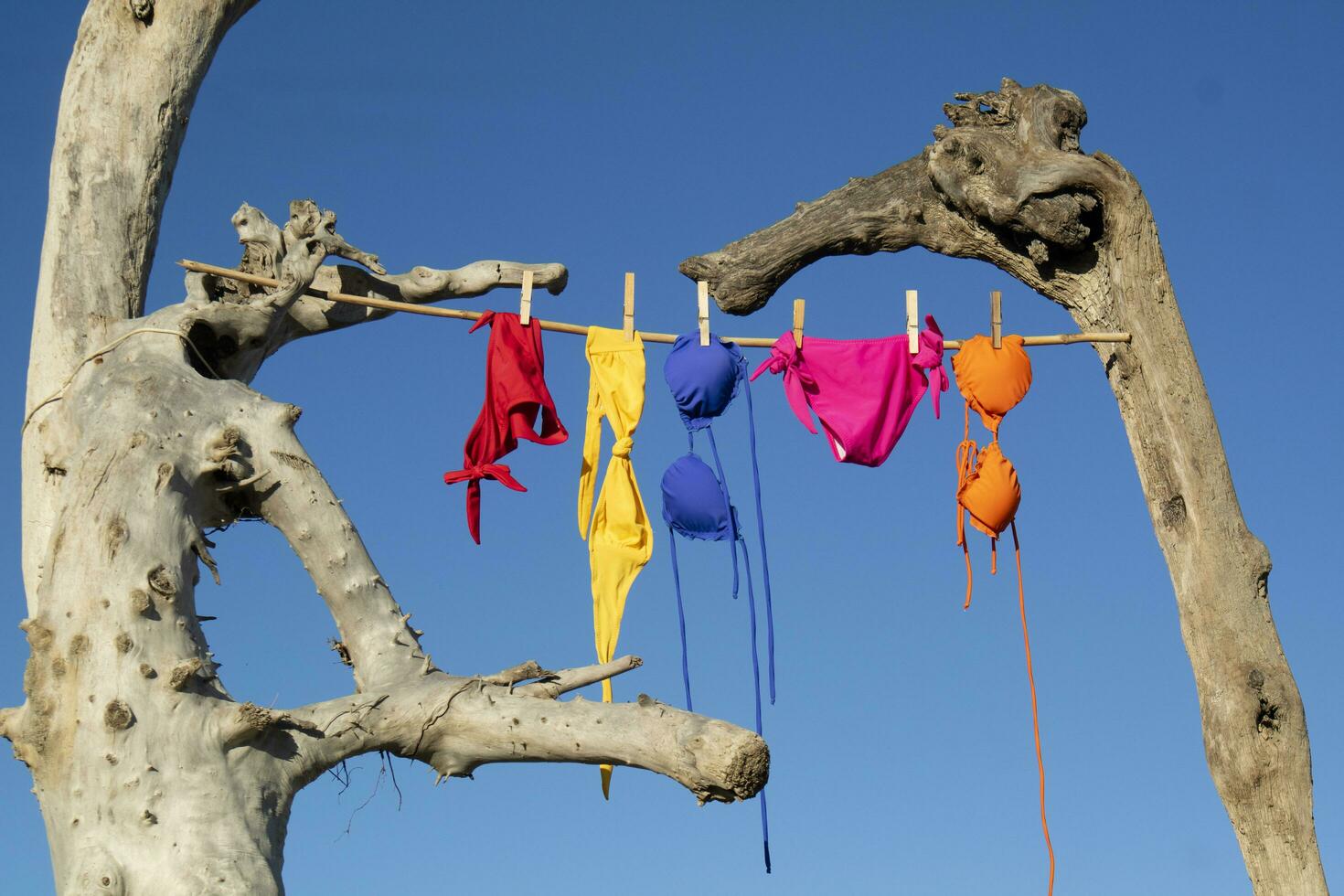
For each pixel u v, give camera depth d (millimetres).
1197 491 9000
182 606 7086
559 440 8477
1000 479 8844
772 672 8453
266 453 7512
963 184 9312
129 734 6742
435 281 8852
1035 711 8781
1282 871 8617
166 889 6492
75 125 8477
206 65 8797
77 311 8117
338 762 7066
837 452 8766
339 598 7430
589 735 6797
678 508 8586
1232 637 8836
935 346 8906
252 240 8203
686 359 8625
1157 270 9203
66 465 7570
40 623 6977
